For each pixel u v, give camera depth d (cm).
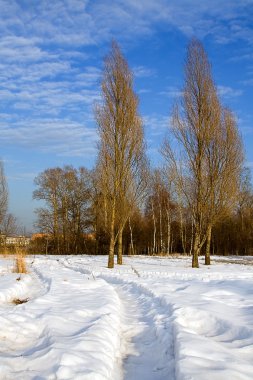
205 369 480
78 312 785
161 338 674
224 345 612
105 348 560
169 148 2928
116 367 549
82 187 5588
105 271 1931
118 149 2408
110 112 2405
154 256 4000
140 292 1227
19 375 449
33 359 502
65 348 535
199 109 2494
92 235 5538
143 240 5397
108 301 937
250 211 5300
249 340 623
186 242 5247
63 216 5453
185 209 4900
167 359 577
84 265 2447
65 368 455
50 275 1585
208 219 2566
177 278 1596
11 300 995
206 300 955
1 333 634
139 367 561
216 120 2484
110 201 2416
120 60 2412
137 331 752
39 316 741
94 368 472
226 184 2508
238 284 1305
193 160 2503
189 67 2519
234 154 2509
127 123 2406
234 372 470
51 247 5372
